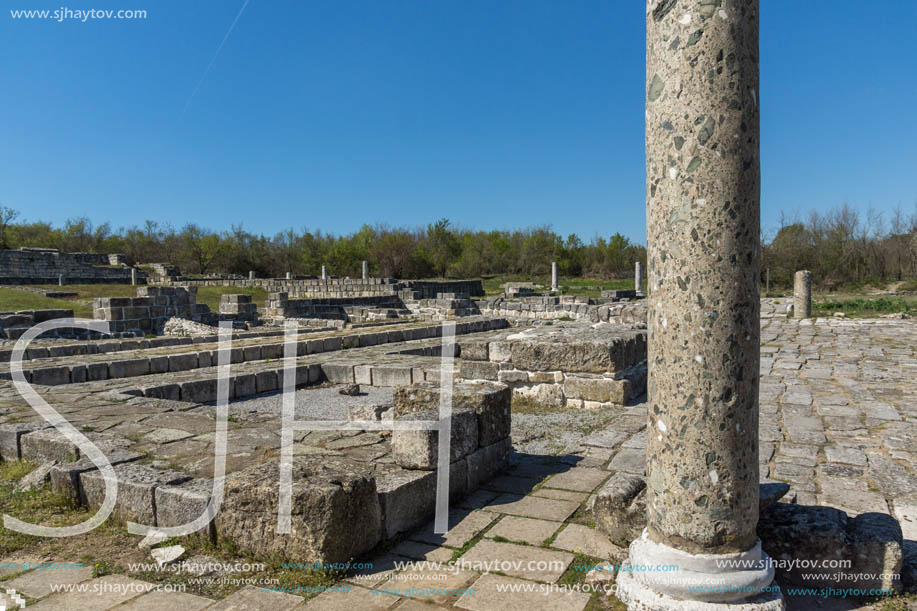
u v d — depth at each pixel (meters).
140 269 46.53
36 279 38.31
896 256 42.75
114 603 3.08
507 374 8.46
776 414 7.46
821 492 4.75
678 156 2.71
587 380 7.93
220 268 58.72
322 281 36.91
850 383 9.49
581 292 40.78
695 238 2.69
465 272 61.31
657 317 2.85
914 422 6.90
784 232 44.75
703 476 2.73
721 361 2.70
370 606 3.05
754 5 2.73
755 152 2.74
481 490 4.79
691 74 2.68
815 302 28.06
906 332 16.36
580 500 4.52
